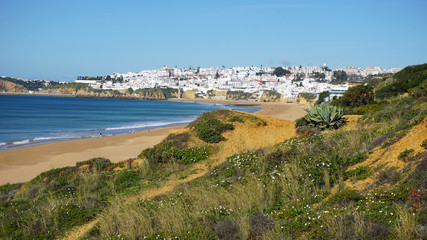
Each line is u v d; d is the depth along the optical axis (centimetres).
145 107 14488
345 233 634
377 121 1683
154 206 963
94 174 1417
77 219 989
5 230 921
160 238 762
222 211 867
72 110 10838
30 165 2580
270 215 802
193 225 806
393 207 684
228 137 1888
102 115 8875
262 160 1239
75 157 2878
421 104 1530
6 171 2388
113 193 1218
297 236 684
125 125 6141
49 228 934
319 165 1004
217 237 729
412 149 858
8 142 3738
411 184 728
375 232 616
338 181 923
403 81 3678
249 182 1029
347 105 3716
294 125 2158
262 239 686
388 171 830
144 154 1667
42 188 1364
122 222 849
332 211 725
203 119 2112
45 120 6875
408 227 590
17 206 1192
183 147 1733
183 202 964
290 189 927
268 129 2055
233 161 1335
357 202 754
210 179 1195
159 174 1425
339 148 1130
